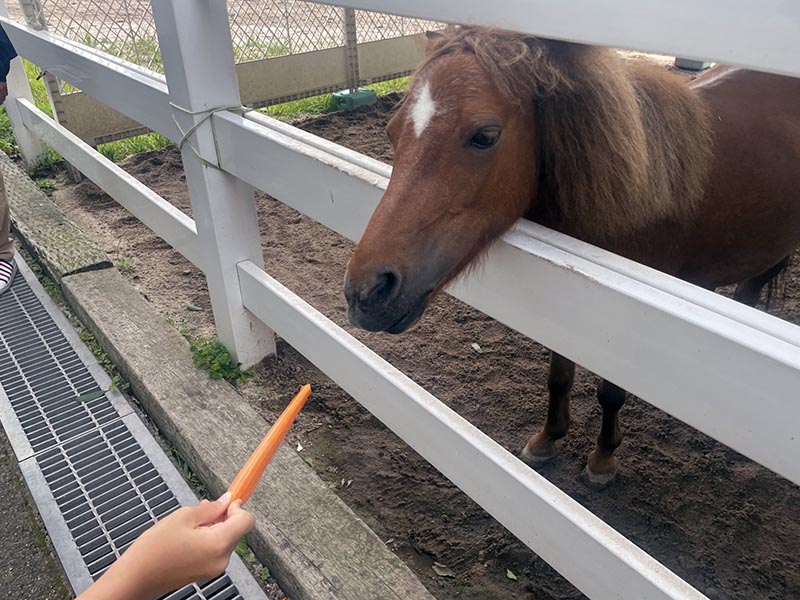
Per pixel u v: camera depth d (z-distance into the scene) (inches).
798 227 86.7
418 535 80.2
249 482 41.4
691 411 42.3
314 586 66.4
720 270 84.7
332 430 95.3
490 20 44.3
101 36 176.2
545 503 55.3
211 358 99.9
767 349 36.1
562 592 73.3
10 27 157.5
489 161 52.2
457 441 63.4
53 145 152.7
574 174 56.7
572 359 50.8
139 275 134.7
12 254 127.1
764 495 84.5
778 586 73.3
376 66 229.9
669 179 63.1
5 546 76.9
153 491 82.0
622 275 45.6
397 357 111.2
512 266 53.2
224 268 93.7
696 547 78.0
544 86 53.5
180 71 80.2
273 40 216.8
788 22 31.2
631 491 86.0
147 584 37.8
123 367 102.0
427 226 51.7
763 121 81.4
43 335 113.1
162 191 170.4
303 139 72.1
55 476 84.3
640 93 60.9
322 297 127.8
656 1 35.6
